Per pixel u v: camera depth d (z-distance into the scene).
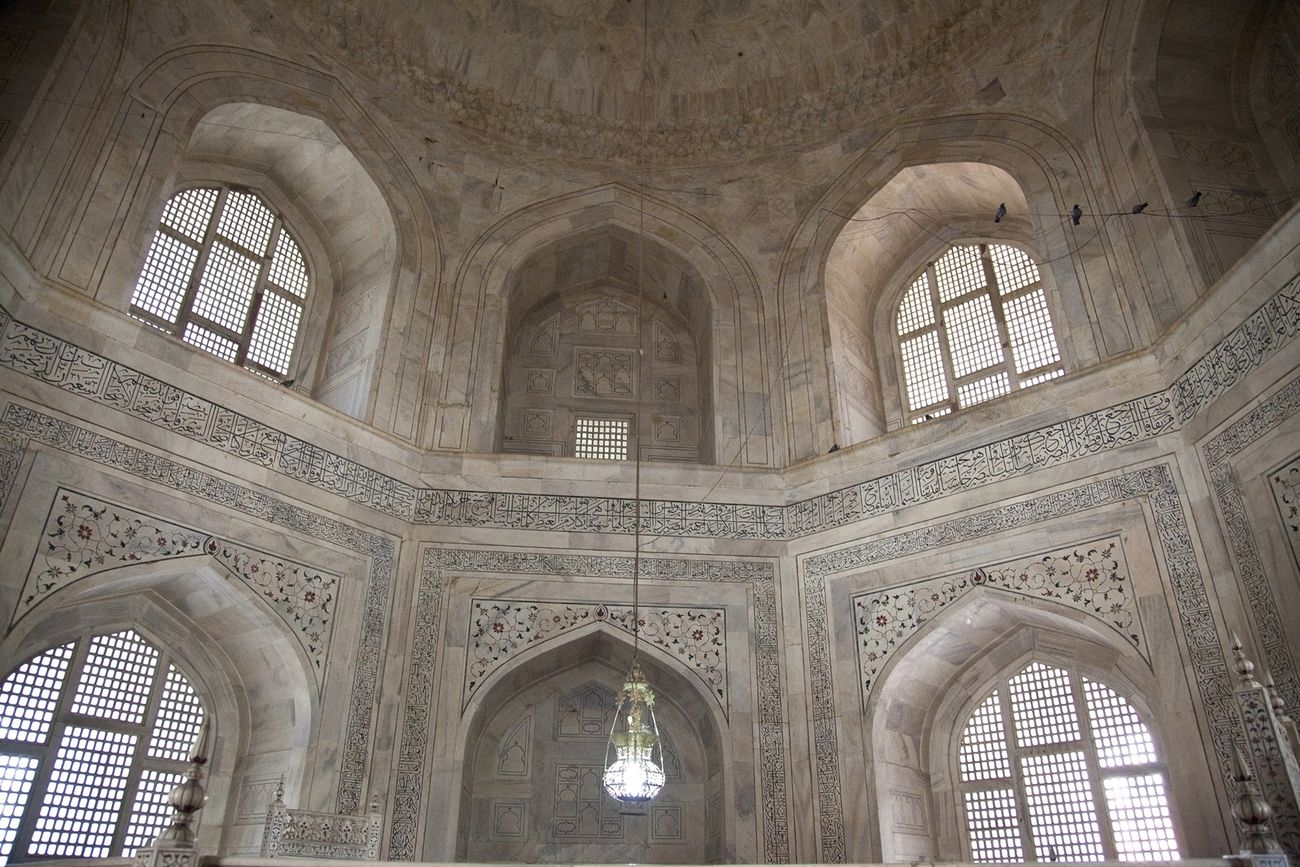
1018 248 13.38
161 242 11.83
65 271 9.50
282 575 10.29
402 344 12.43
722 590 11.70
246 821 10.05
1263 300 8.69
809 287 13.46
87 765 9.70
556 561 11.65
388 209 13.14
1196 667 8.70
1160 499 9.47
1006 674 11.23
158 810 10.07
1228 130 11.00
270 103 12.12
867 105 14.05
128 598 10.08
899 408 13.88
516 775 11.56
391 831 10.02
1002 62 12.82
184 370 10.09
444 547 11.54
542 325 14.90
